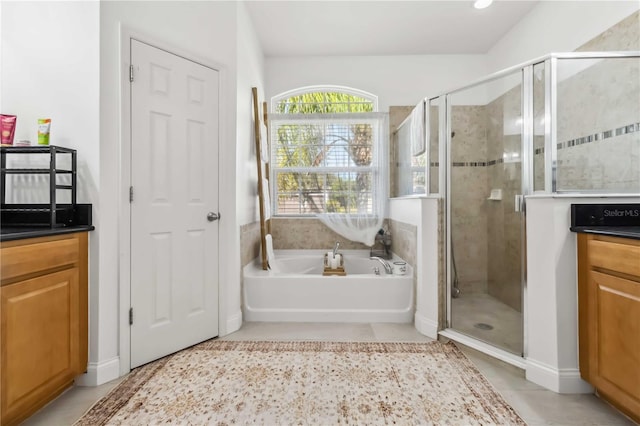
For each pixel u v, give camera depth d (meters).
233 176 2.36
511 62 3.13
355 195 3.62
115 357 1.72
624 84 1.75
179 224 2.04
